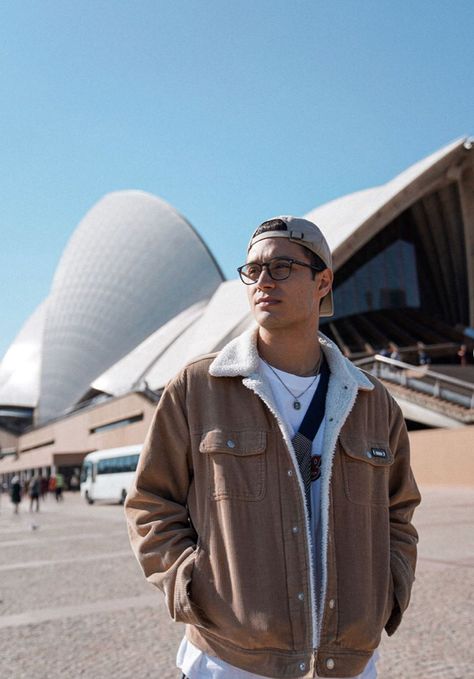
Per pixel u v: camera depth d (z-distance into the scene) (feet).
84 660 13.97
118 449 82.07
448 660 12.92
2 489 181.47
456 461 61.62
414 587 19.57
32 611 18.90
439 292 129.49
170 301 159.74
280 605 5.38
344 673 5.47
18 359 208.54
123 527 45.88
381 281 128.47
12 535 43.80
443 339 115.55
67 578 24.38
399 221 122.93
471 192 103.55
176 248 162.71
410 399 72.64
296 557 5.52
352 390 6.13
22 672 13.26
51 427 162.81
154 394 106.52
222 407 5.99
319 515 5.81
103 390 147.84
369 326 121.49
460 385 72.95
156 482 6.15
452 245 118.73
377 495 6.20
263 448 5.75
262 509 5.64
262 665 5.32
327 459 5.82
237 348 6.23
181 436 6.10
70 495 130.93
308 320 6.27
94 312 167.73
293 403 6.12
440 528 32.35
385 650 13.79
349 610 5.57
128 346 161.58
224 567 5.55
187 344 136.56
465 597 17.94
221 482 5.70
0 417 207.51
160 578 5.72
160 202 171.01
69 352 169.89
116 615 18.02
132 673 13.03
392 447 6.73
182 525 5.99
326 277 6.51
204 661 5.65
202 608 5.56
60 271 179.52
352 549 5.78
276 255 6.13
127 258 167.32
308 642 5.36
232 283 134.72
